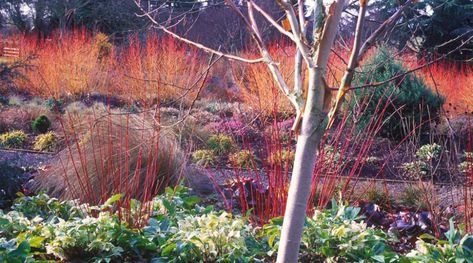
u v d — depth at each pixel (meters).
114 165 5.24
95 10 17.64
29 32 19.88
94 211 4.55
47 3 19.22
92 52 13.48
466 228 4.16
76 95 12.65
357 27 1.96
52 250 3.60
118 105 11.35
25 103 12.16
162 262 3.41
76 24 19.22
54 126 10.12
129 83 10.73
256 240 3.81
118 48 15.36
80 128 7.07
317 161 4.70
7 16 23.80
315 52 2.10
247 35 12.16
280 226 3.71
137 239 3.69
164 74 10.89
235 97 10.98
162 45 11.91
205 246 3.49
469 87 11.84
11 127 10.31
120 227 3.75
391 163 7.55
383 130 8.93
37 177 5.84
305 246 3.74
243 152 7.23
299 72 2.32
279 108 9.18
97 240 3.58
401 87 8.95
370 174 7.21
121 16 16.30
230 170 7.06
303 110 2.13
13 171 5.77
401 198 5.72
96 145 5.50
